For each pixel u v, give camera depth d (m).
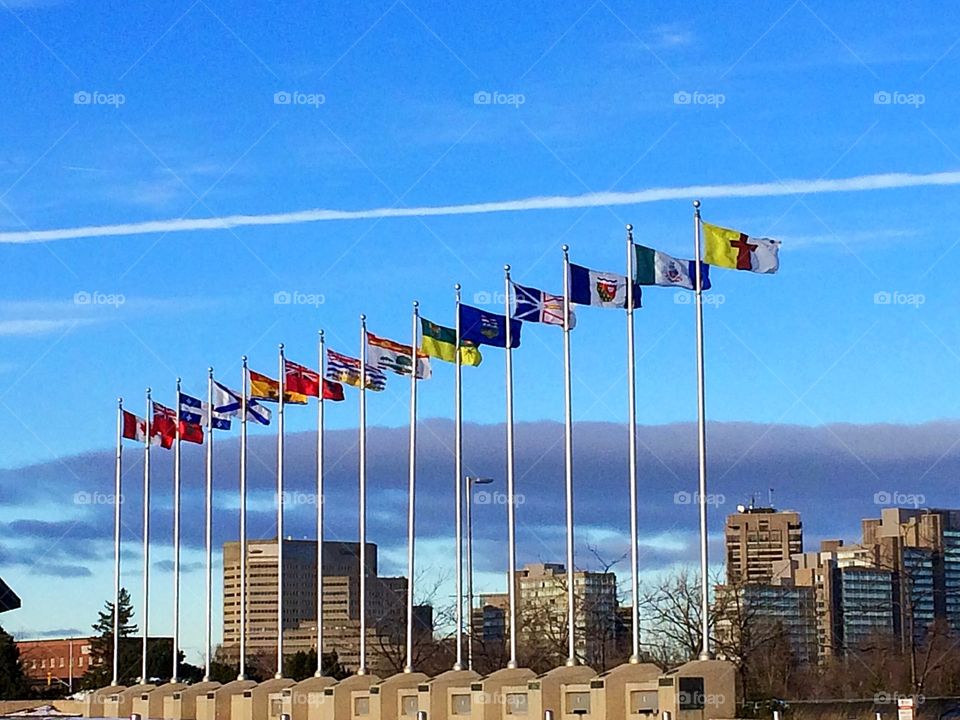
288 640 148.62
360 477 73.81
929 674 109.94
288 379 79.56
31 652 157.12
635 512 56.88
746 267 56.78
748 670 102.19
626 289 59.25
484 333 64.69
